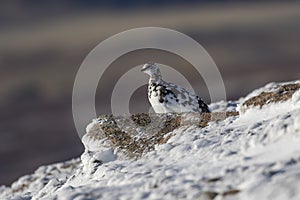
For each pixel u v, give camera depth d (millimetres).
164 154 17453
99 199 13625
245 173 13000
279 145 14578
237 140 16469
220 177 13188
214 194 12289
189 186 13070
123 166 17547
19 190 26141
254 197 11617
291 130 15133
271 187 11695
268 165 13008
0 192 26922
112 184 15453
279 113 18562
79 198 13781
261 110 19234
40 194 20078
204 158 15758
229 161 14648
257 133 16094
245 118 19359
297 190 11312
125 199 13305
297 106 18047
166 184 13711
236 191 12141
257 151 14805
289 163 12797
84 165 19562
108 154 19375
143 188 13859
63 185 19719
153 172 15469
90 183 16438
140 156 18609
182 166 15398
